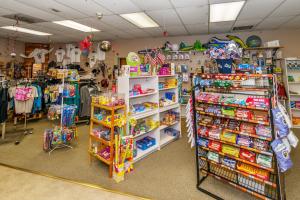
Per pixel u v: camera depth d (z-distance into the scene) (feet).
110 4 11.51
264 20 15.02
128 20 15.05
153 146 11.60
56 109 12.25
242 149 6.73
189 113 8.49
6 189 7.48
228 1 11.00
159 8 12.22
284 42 17.99
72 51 26.20
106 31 18.95
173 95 13.80
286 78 16.48
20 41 24.81
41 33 20.02
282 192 6.31
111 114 8.47
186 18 14.42
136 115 10.17
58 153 11.16
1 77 14.43
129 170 9.00
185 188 7.68
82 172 8.96
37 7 12.11
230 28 17.62
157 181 8.21
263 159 6.04
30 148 11.88
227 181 7.16
